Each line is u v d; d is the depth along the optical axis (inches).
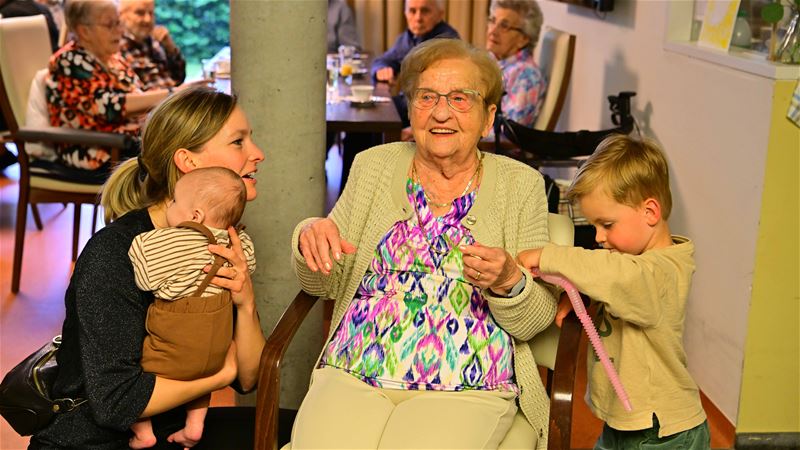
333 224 86.3
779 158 116.7
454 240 87.4
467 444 76.9
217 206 77.7
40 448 78.7
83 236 204.8
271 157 107.7
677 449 87.3
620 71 176.2
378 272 89.0
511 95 186.4
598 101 192.5
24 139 163.2
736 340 125.6
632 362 86.2
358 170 93.7
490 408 81.4
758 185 118.6
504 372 85.5
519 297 81.1
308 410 82.1
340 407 81.1
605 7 176.7
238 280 78.4
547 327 90.4
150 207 81.7
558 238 94.2
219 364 79.2
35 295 171.9
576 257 81.0
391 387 83.8
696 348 139.4
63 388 77.7
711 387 134.3
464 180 90.0
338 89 190.7
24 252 193.3
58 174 169.2
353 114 163.9
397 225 89.3
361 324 86.9
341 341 87.9
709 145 133.2
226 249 77.5
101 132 163.3
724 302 129.1
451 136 86.9
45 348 82.0
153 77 205.3
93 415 76.1
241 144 83.9
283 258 111.0
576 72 212.4
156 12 323.3
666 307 84.1
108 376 75.7
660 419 86.5
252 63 105.0
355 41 263.9
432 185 90.0
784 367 123.8
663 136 151.7
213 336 76.8
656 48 155.3
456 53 87.5
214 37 327.9
